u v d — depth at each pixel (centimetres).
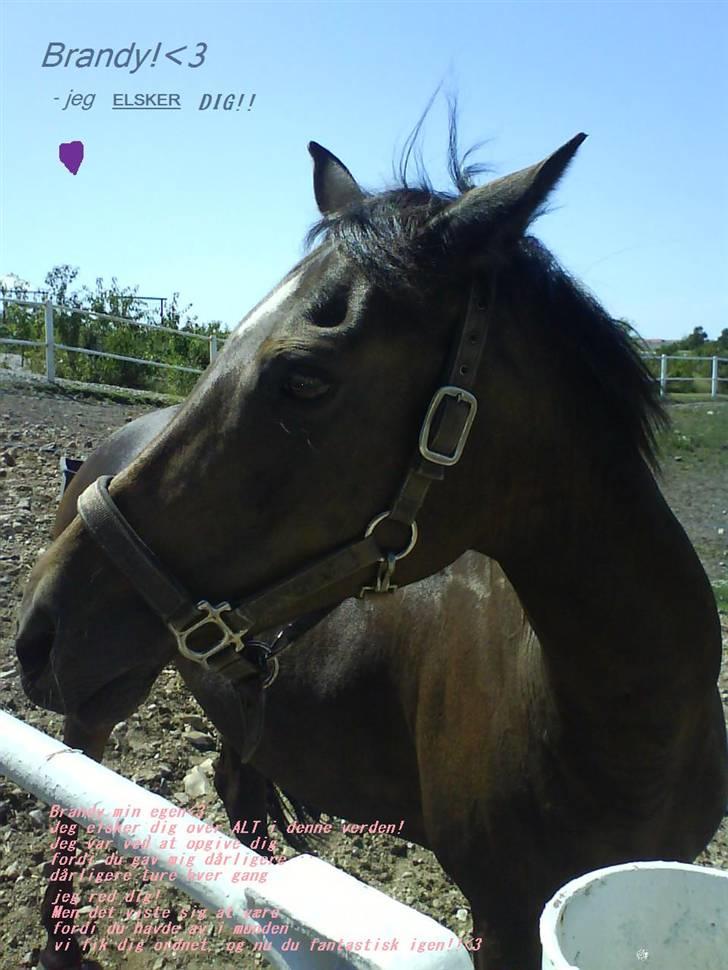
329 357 133
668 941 92
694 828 174
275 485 139
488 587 187
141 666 151
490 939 169
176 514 143
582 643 152
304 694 219
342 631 215
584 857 161
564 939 83
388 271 136
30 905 266
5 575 462
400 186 163
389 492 142
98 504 147
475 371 139
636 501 150
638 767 154
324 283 140
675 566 152
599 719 153
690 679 153
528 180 134
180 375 1334
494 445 144
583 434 149
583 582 151
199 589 144
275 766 237
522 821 165
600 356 149
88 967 245
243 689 161
